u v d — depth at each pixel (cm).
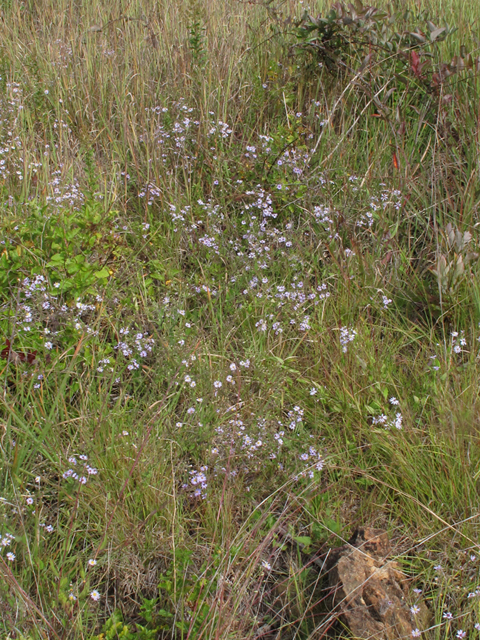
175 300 360
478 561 242
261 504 254
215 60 521
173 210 403
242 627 228
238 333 354
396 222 411
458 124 456
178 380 308
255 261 374
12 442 262
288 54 516
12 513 242
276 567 253
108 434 275
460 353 335
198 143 454
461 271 354
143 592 241
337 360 320
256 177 436
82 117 501
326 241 394
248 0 581
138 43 543
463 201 404
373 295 363
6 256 324
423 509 259
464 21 556
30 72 522
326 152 459
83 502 250
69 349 296
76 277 316
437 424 288
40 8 645
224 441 282
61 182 428
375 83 491
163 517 250
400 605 226
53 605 216
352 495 275
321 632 226
